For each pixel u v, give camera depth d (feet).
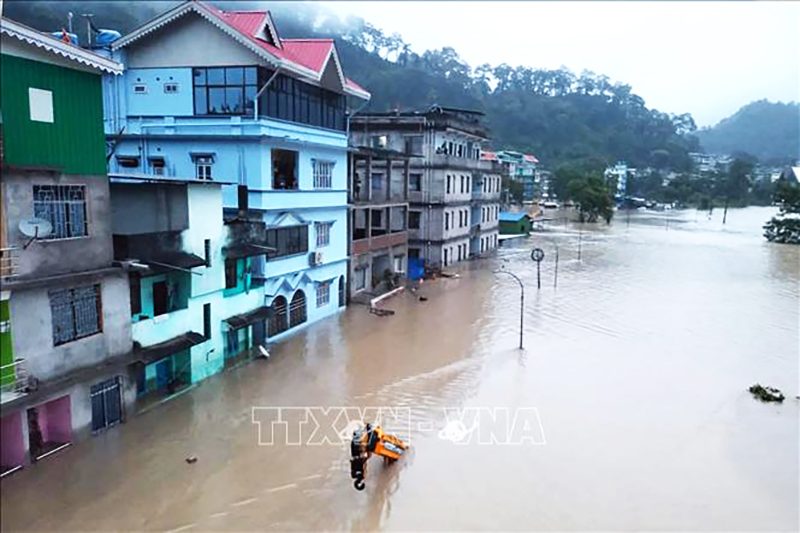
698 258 178.50
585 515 46.16
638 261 171.83
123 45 83.82
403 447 54.54
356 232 123.65
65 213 50.24
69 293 50.57
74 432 52.42
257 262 80.48
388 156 119.55
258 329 81.20
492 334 93.76
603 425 61.67
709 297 124.26
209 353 70.90
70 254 50.44
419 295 120.57
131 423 58.29
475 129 165.17
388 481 50.34
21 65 45.78
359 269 113.70
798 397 70.18
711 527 45.14
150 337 60.75
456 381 72.69
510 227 228.02
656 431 60.59
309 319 95.45
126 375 57.62
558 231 260.21
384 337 90.43
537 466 53.21
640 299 121.49
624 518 45.91
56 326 49.67
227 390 67.72
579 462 54.08
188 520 44.11
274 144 81.82
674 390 71.77
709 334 96.37
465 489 49.32
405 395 67.87
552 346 87.97
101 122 52.80
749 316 108.47
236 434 57.31
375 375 74.02
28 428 49.42
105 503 45.55
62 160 49.44
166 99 84.43
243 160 80.43
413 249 148.25
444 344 87.66
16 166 45.09
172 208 63.00
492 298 119.65
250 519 44.60
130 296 58.59
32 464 49.52
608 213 297.33
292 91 86.89
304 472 51.13
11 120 45.34
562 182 410.52
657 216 358.02
